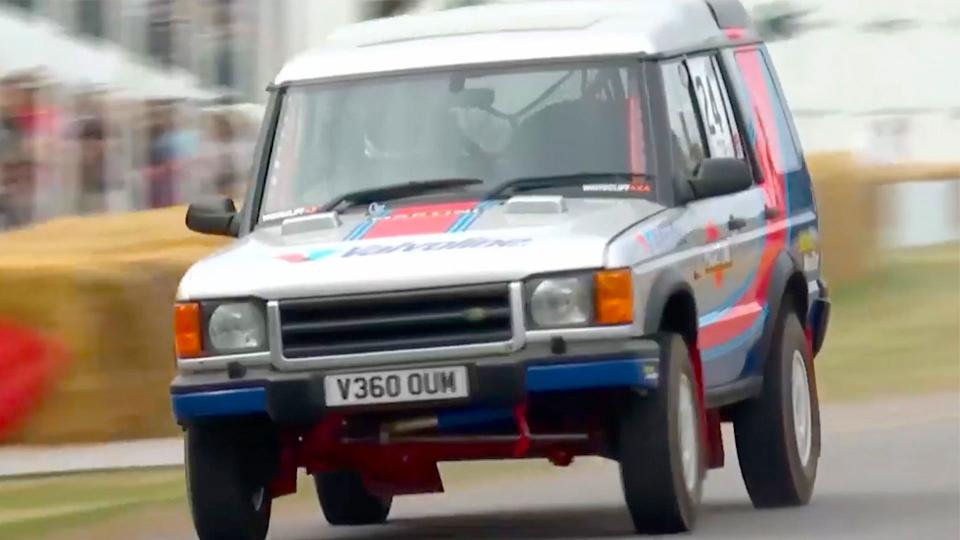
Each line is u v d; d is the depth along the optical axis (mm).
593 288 27641
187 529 34531
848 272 70750
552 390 27656
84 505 37688
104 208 56906
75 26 56500
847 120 78562
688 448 29531
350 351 27938
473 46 31359
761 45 37656
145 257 46688
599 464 43094
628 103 30672
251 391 28094
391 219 29781
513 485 40344
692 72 32719
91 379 45531
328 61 31891
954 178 80250
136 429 46250
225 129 58656
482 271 27672
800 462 34750
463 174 30359
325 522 36125
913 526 31172
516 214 29328
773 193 35469
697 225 30719
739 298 32906
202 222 31781
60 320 45188
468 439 28781
